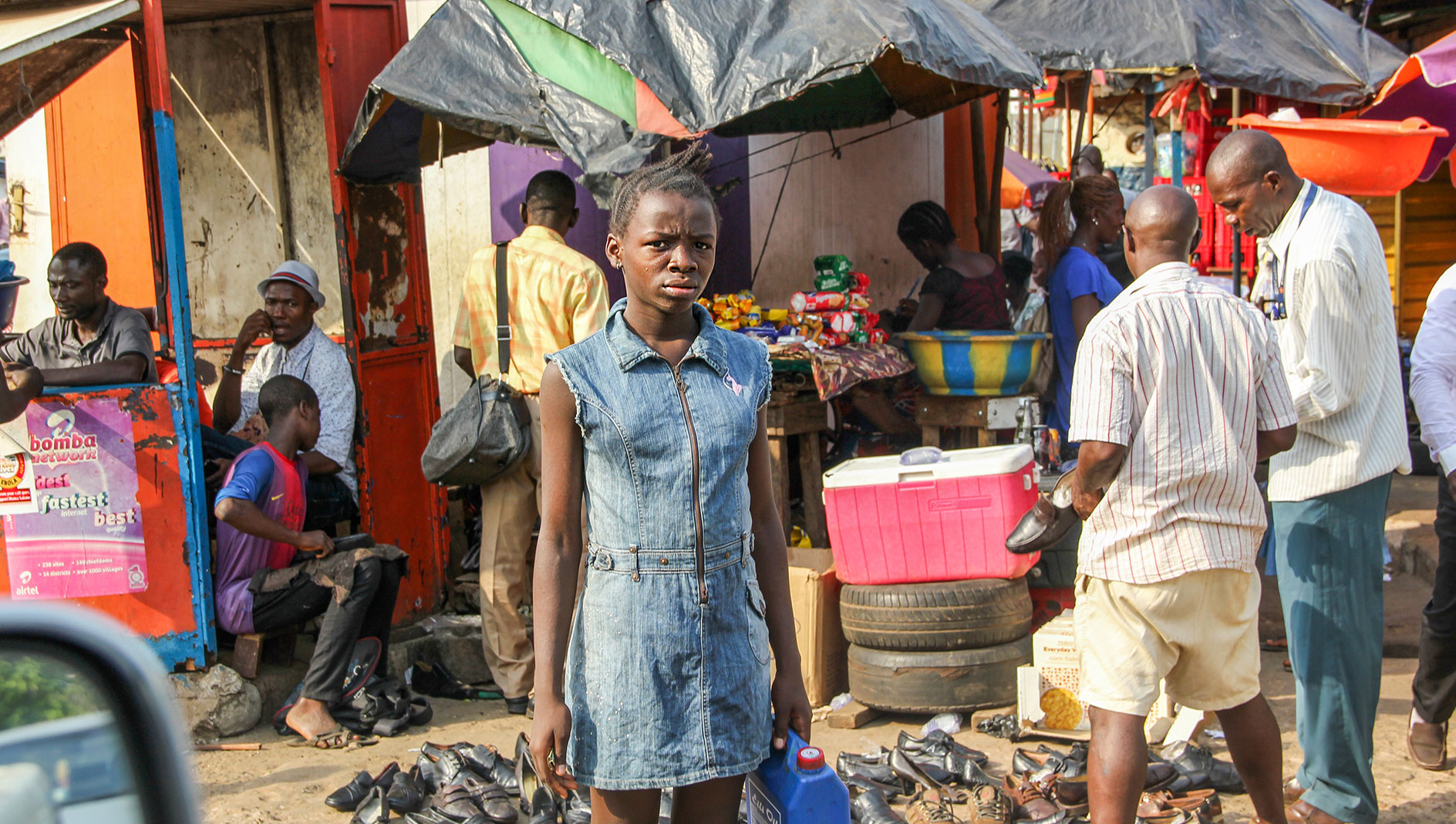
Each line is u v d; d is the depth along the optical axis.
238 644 4.91
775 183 7.70
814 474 6.14
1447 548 3.98
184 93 6.68
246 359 6.71
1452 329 3.76
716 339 2.41
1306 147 5.71
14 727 1.04
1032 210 9.55
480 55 5.18
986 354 5.74
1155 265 3.16
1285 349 3.51
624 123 4.80
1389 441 3.44
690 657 2.31
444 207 7.88
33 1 4.64
